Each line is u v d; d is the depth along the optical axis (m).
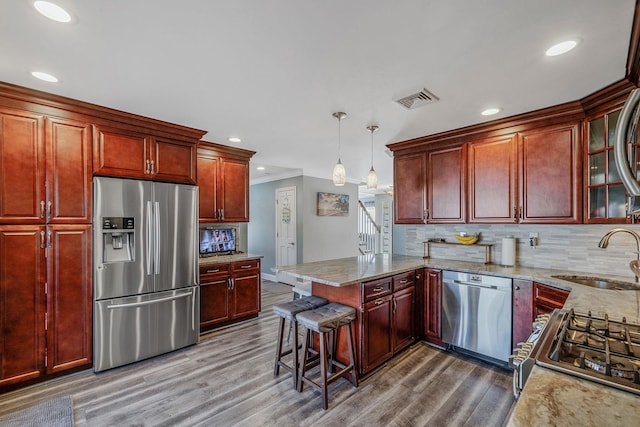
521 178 2.82
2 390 2.29
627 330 1.13
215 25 1.52
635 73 1.88
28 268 2.34
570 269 2.81
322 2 1.35
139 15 1.44
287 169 6.05
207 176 3.81
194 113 2.75
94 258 2.59
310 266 3.04
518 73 1.99
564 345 1.05
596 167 2.42
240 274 3.96
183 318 3.11
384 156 4.55
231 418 2.06
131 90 2.28
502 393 2.33
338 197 6.79
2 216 2.24
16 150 2.29
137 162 2.86
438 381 2.50
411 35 1.59
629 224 2.32
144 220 2.85
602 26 1.50
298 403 2.22
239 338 3.46
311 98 2.41
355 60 1.85
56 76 2.06
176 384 2.48
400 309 2.90
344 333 2.58
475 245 3.27
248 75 2.04
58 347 2.47
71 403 2.21
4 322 2.26
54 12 1.41
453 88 2.22
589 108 2.41
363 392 2.35
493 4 1.35
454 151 3.28
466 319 2.91
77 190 2.53
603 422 0.67
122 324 2.72
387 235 9.56
